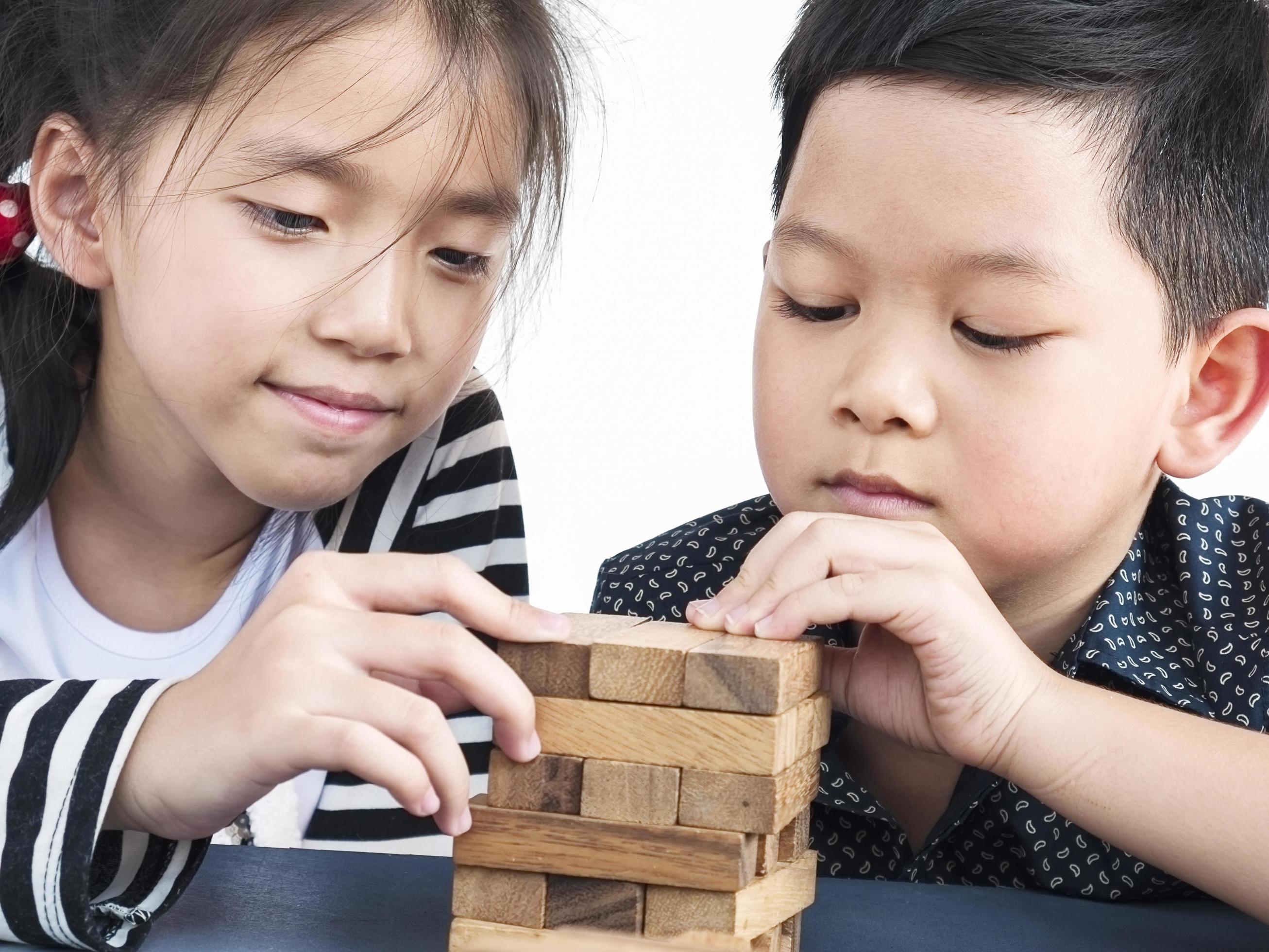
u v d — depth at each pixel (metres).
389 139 0.84
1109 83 0.78
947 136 0.76
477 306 0.94
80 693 0.67
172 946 0.61
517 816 0.58
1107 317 0.78
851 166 0.79
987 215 0.75
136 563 1.12
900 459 0.78
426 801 0.60
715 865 0.56
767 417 0.84
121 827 0.66
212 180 0.86
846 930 0.66
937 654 0.70
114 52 0.93
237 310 0.87
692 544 1.11
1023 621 0.94
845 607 0.67
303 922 0.64
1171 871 0.73
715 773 0.56
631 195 2.45
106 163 0.93
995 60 0.76
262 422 0.91
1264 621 0.93
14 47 1.01
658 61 2.41
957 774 0.95
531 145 0.96
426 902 0.67
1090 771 0.72
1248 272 0.88
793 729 0.58
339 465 0.93
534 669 0.59
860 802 0.92
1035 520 0.79
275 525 1.14
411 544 1.21
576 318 2.47
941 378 0.78
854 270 0.79
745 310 2.48
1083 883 0.90
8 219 1.02
